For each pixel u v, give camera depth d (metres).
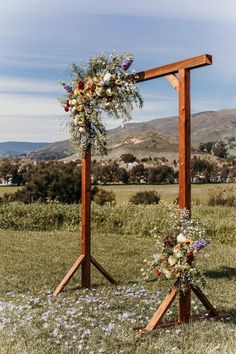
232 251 12.17
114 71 7.32
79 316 6.27
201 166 35.44
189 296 6.05
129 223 14.99
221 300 7.31
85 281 8.09
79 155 8.01
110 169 36.50
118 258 11.04
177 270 5.83
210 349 4.91
